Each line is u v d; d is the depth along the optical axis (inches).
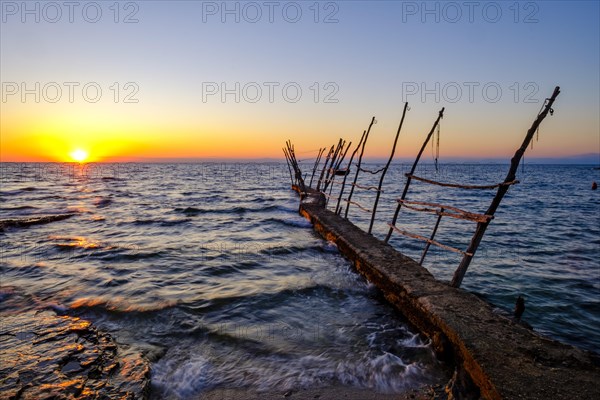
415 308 199.5
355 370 157.1
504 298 281.3
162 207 799.1
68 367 144.3
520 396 111.8
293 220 607.5
